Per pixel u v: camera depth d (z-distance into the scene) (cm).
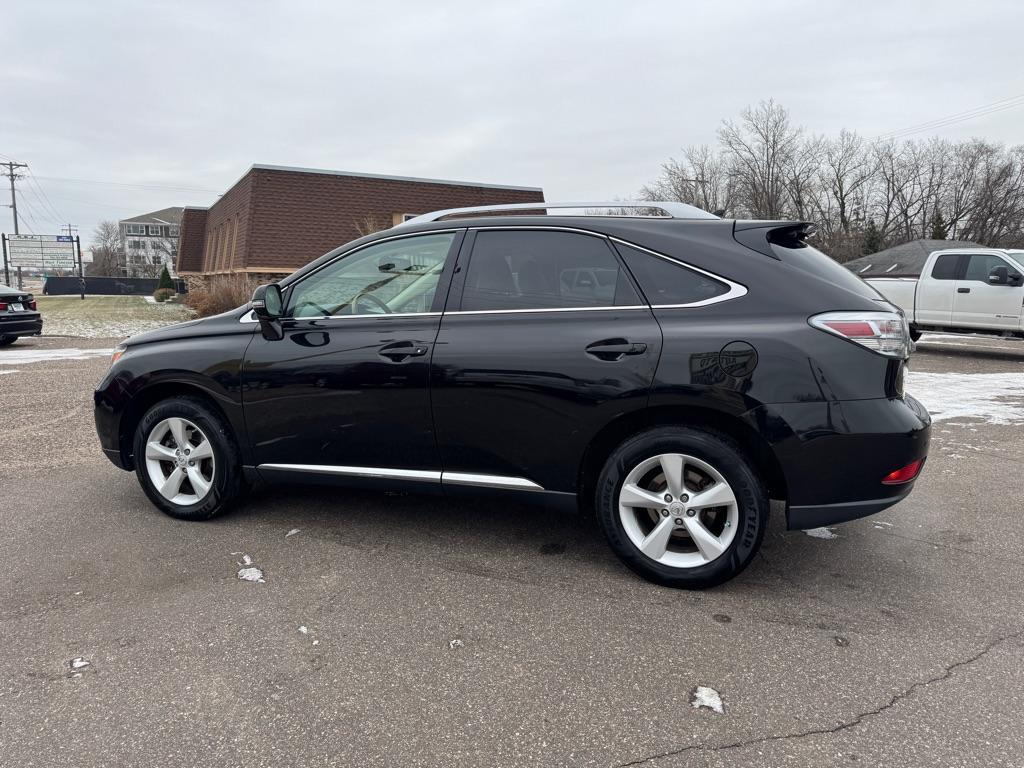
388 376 335
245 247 2241
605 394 301
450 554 346
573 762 200
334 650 259
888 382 283
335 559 340
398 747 206
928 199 4984
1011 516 407
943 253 1186
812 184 4897
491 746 207
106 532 374
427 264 345
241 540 363
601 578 320
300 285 367
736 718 219
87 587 309
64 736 210
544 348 311
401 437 339
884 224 5075
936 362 1112
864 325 282
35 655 254
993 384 883
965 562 340
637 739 210
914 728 213
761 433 284
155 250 10500
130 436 407
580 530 379
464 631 273
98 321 2008
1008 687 235
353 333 347
